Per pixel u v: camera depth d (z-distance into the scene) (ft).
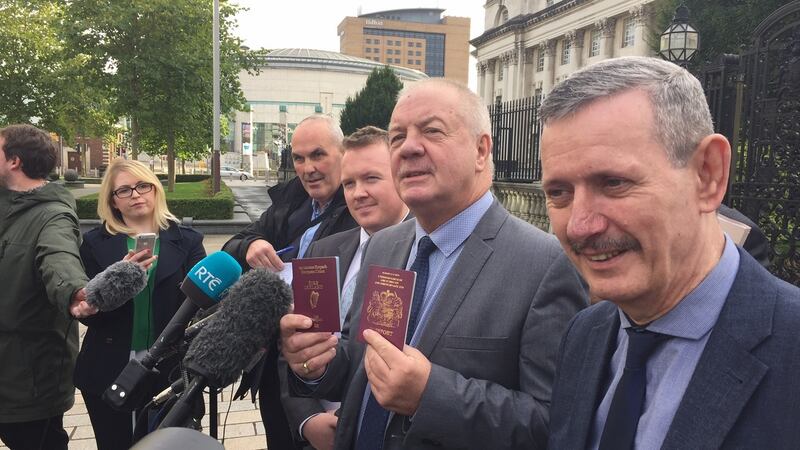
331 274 5.54
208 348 5.00
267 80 240.32
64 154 172.35
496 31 188.55
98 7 61.57
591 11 145.18
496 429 4.82
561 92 3.42
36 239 9.24
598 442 3.95
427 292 6.01
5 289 9.18
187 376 5.26
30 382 9.33
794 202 15.66
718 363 3.22
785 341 3.09
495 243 5.80
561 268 5.38
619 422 3.61
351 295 8.17
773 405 3.01
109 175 10.24
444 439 4.83
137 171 10.20
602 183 3.26
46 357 9.52
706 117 3.30
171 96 65.46
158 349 6.09
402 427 5.48
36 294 9.29
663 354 3.55
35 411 9.40
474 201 6.08
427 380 4.87
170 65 62.95
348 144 8.71
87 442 12.98
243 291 5.36
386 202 8.48
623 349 4.02
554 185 3.48
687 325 3.42
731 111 17.61
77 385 9.39
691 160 3.25
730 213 8.07
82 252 10.12
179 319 6.17
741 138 17.42
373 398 5.94
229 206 49.32
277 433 9.04
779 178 16.21
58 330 9.67
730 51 46.80
